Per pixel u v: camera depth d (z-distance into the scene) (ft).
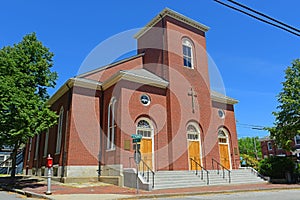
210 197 35.68
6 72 50.26
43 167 70.74
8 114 45.11
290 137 66.59
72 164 54.44
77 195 35.14
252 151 208.64
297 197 35.53
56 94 68.44
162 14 71.10
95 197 32.99
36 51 55.77
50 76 56.59
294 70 68.80
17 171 112.06
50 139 70.13
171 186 46.75
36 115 48.11
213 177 55.72
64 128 60.39
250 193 41.52
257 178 62.90
